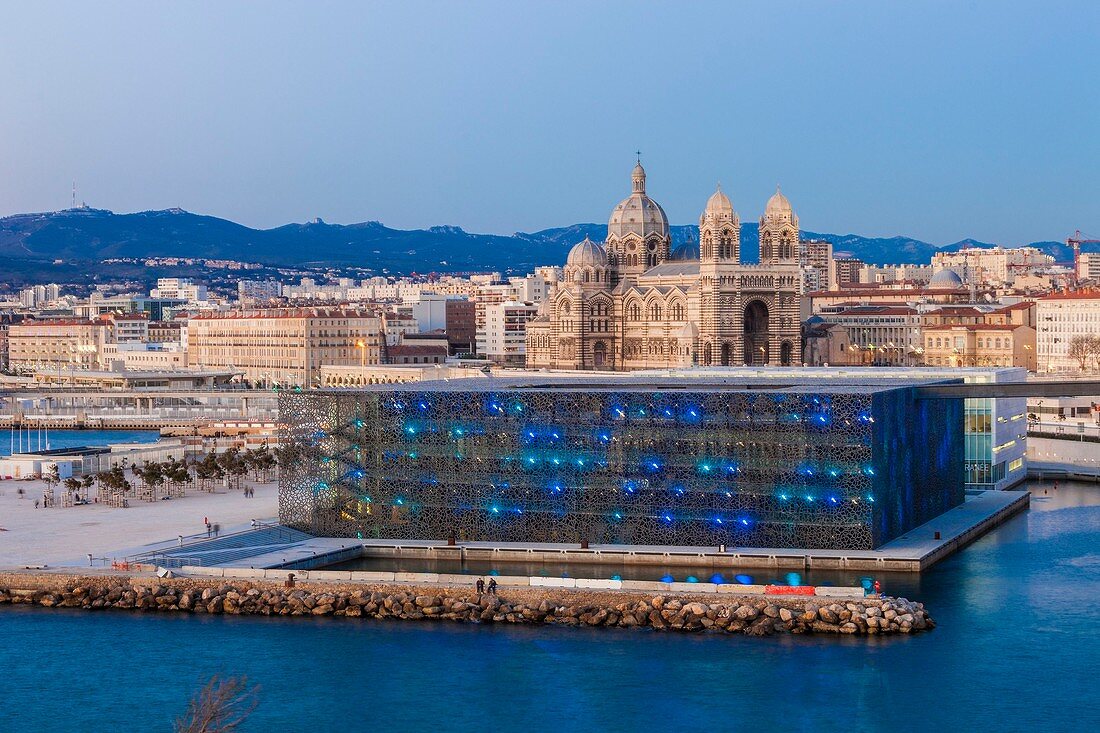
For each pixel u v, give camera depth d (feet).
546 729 523.70
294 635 624.59
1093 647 596.29
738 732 518.78
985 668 574.15
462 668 581.94
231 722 508.53
